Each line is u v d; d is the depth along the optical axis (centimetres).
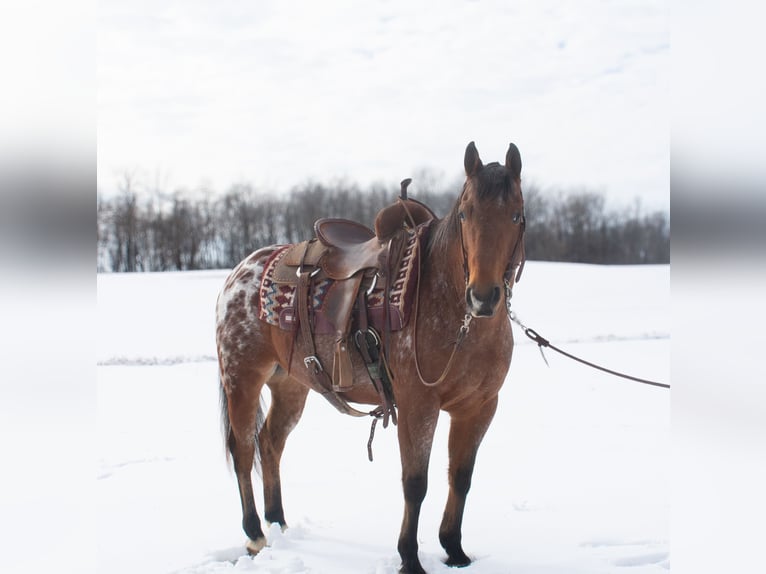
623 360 1155
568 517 439
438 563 371
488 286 301
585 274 2958
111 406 873
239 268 469
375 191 5500
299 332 405
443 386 347
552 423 727
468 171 331
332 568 371
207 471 584
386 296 366
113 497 513
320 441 693
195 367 1181
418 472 351
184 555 396
